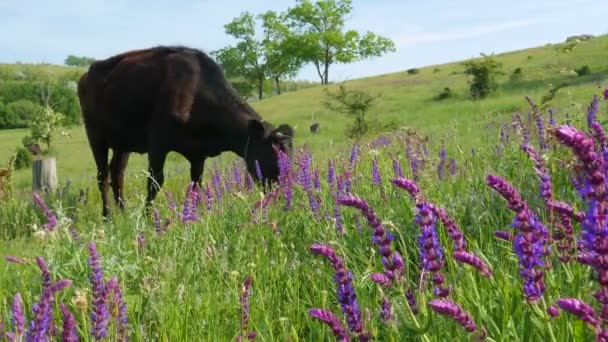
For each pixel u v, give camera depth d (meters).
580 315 1.43
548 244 2.60
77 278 4.00
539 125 5.43
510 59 72.44
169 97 10.80
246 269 4.26
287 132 10.70
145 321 3.47
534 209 4.00
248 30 111.94
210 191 6.41
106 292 2.81
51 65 156.25
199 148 11.11
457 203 4.65
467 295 2.66
